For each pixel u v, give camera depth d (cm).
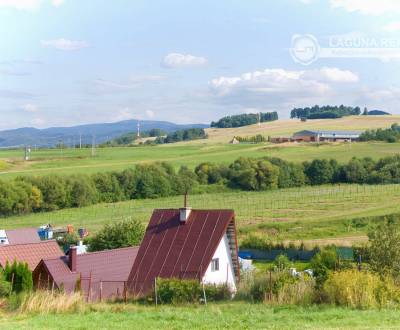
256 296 3500
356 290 3127
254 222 10631
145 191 15212
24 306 3259
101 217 12631
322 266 4591
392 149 19338
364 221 10000
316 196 13612
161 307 3384
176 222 4931
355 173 15712
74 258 4894
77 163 18988
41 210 13638
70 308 3272
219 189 15712
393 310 2938
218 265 4781
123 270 5141
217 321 2792
